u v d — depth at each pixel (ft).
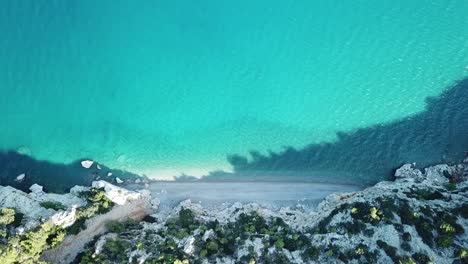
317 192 248.93
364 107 262.47
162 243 209.46
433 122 255.29
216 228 217.77
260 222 223.51
